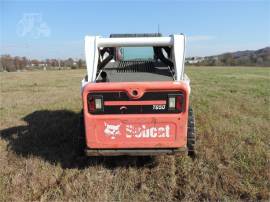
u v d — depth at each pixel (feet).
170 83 13.37
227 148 18.20
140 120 13.52
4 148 19.21
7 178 14.70
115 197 12.93
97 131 13.74
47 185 14.05
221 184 13.94
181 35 15.12
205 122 24.97
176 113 13.52
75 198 12.85
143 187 13.70
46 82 81.87
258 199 12.62
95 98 13.46
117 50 17.90
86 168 15.87
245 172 15.05
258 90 52.75
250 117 27.45
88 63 15.19
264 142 19.65
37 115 29.32
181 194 13.26
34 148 19.10
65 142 20.34
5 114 30.17
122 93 13.38
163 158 16.96
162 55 17.16
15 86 67.41
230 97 42.42
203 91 51.88
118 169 15.65
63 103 37.27
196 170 15.31
